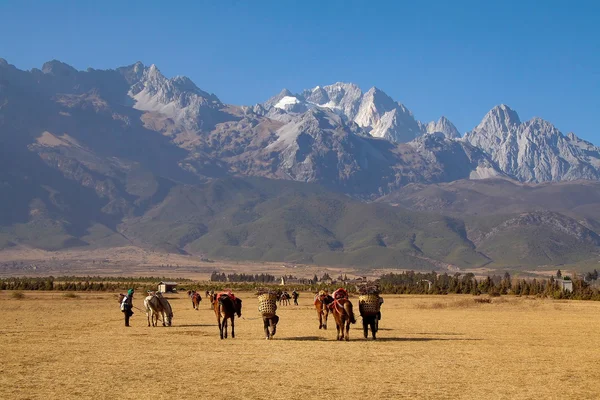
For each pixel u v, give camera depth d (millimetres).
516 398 24250
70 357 33594
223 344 39688
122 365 31047
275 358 33344
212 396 24375
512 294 154500
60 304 95688
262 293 43562
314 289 190375
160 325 56125
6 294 135750
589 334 47750
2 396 24234
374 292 43188
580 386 26359
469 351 36375
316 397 24266
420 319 65188
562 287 147625
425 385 26422
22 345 38969
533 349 37562
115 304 96812
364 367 30562
